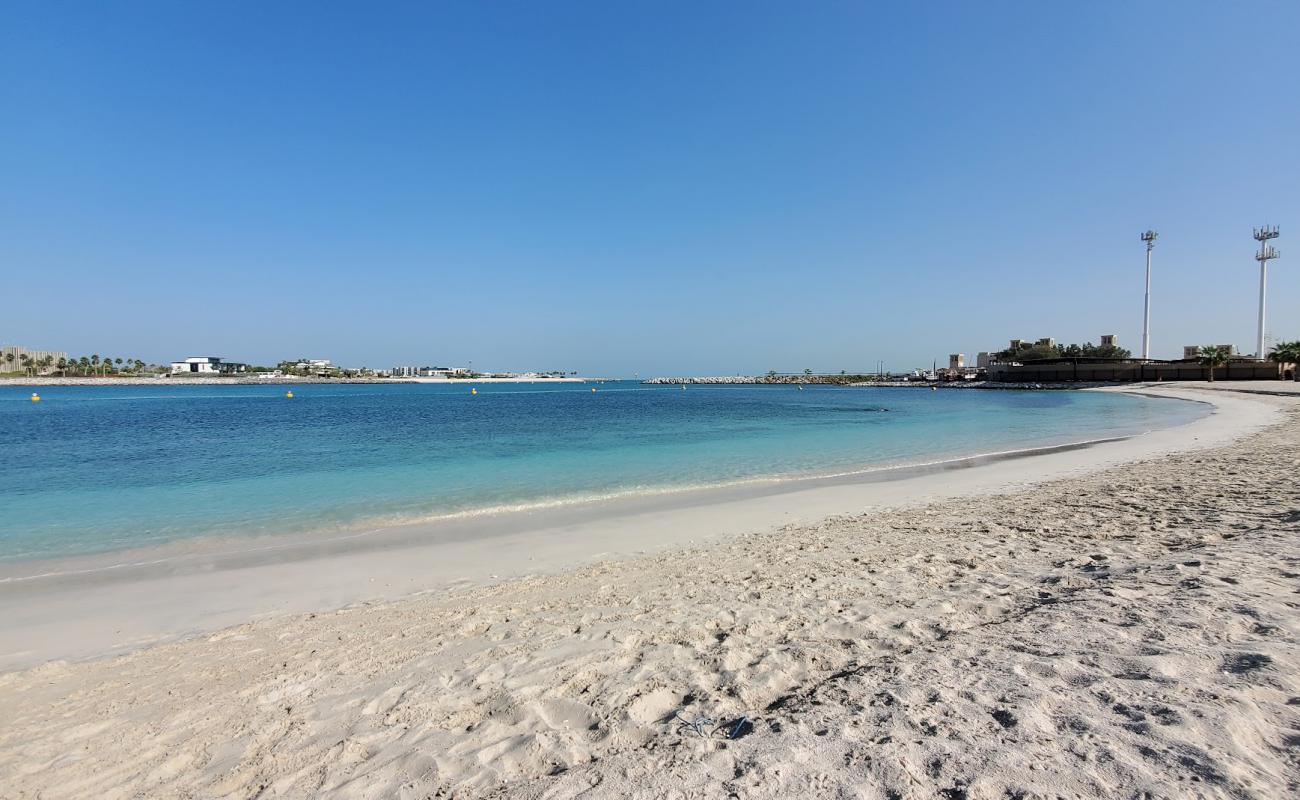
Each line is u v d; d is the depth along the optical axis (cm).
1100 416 3891
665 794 271
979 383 12769
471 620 609
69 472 1762
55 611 694
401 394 10875
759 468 1803
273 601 723
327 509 1255
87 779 348
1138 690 326
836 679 396
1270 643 369
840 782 267
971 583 620
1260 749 262
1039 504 1095
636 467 1842
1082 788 246
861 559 771
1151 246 10288
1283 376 9112
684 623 554
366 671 486
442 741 364
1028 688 343
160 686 480
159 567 865
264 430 3275
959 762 272
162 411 5300
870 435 2830
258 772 344
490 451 2264
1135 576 561
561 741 351
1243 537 695
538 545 967
